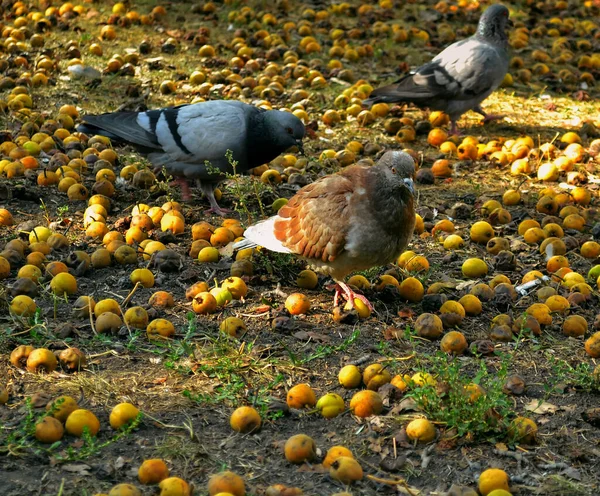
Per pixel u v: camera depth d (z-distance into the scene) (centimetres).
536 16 2244
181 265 979
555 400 766
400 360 812
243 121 1123
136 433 689
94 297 909
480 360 810
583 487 651
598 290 979
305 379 782
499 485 629
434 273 1014
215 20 2017
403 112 1595
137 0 2083
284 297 934
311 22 2059
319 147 1438
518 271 1031
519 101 1720
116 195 1186
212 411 726
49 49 1767
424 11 2175
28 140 1319
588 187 1316
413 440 689
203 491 618
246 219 1149
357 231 834
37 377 753
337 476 637
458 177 1349
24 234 1023
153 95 1617
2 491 608
